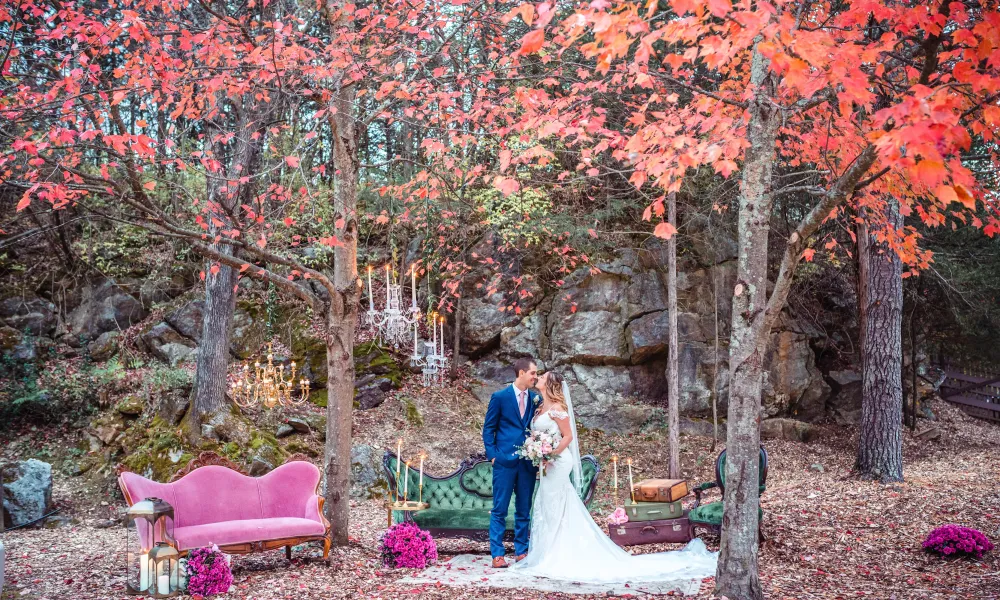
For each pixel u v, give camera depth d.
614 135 4.75
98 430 10.53
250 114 8.01
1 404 10.70
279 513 6.19
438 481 6.65
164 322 12.77
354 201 6.45
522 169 11.28
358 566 5.73
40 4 5.77
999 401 16.02
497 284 13.11
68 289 13.53
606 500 10.05
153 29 5.94
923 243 13.41
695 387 13.12
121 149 5.03
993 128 4.42
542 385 6.14
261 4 7.26
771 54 3.00
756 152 4.56
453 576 5.41
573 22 3.12
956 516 7.07
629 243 13.70
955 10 3.62
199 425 10.09
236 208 7.20
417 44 7.00
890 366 9.51
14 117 5.38
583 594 4.90
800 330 14.04
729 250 13.80
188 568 4.87
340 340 6.39
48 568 5.91
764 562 5.86
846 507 7.60
